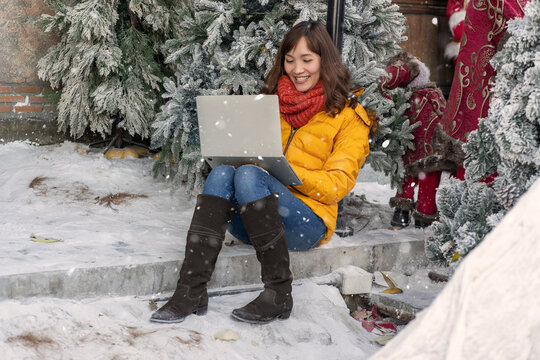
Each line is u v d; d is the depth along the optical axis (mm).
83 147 5852
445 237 3215
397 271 3789
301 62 3230
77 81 5605
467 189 3213
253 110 2865
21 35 5941
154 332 2691
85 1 5617
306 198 3225
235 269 3314
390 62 4273
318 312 3127
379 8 4176
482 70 3811
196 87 4090
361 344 2994
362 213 4625
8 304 2707
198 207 2900
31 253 3148
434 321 1282
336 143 3307
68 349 2494
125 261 3082
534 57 2762
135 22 5781
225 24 3924
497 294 1254
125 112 5562
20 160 5359
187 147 4254
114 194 4551
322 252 3520
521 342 1245
